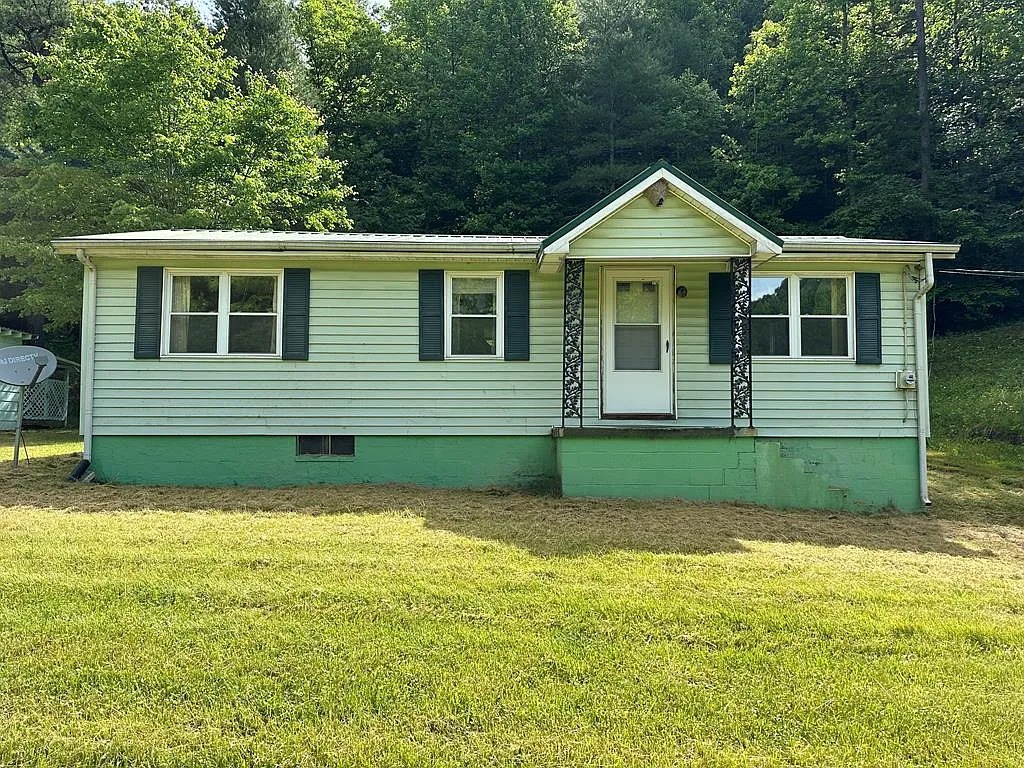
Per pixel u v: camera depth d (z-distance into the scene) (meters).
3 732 3.36
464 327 10.28
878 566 6.47
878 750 3.36
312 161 22.88
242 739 3.36
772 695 3.84
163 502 8.45
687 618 4.83
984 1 26.25
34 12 28.70
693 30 32.53
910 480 10.02
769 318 10.17
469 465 10.17
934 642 4.61
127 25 20.81
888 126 25.75
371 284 10.20
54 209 20.45
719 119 28.55
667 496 9.27
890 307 10.23
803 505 9.66
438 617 4.76
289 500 8.70
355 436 10.14
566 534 7.07
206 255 9.86
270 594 5.05
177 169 20.89
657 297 10.27
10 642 4.23
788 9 30.39
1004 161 24.53
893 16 28.11
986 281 23.44
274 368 10.09
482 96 27.83
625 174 26.25
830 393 10.10
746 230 8.97
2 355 10.52
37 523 7.02
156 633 4.39
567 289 9.52
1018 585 6.04
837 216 24.84
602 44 28.05
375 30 30.14
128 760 3.19
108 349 9.91
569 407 9.55
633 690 3.85
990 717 3.67
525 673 4.01
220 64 22.30
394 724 3.50
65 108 20.05
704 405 10.16
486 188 26.83
